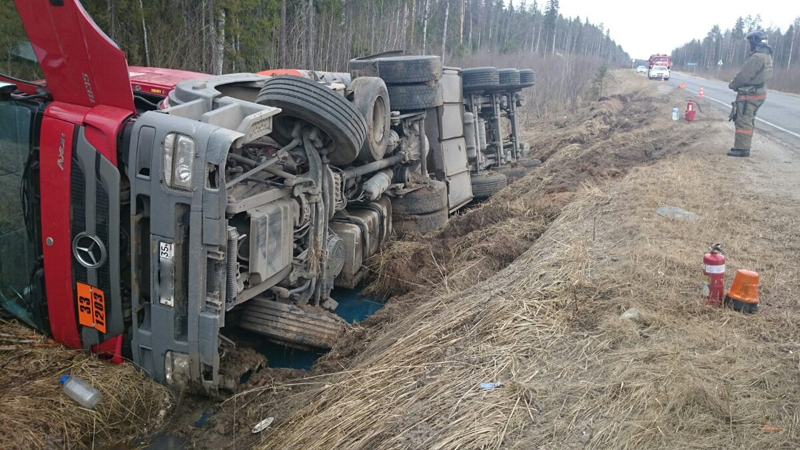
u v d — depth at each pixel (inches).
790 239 254.4
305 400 173.2
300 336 213.0
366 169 285.0
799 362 152.7
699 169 408.2
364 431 144.6
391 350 185.3
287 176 205.9
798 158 466.0
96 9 639.8
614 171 442.6
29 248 187.2
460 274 268.7
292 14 1021.2
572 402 139.1
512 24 2474.2
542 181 454.3
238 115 191.6
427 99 335.6
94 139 169.9
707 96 1315.2
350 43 1110.4
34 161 179.6
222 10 777.6
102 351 183.9
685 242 245.6
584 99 1359.5
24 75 187.3
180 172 164.6
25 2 164.9
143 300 178.4
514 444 126.4
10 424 151.7
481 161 502.3
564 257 227.9
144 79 343.0
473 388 148.7
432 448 128.7
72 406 163.8
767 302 190.9
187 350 173.5
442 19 1720.0
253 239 187.6
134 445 162.1
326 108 212.8
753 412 132.4
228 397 181.9
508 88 561.0
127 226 176.6
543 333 172.2
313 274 227.3
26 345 187.2
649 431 126.3
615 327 169.6
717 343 162.1
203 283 170.1
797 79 1807.3
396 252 299.3
